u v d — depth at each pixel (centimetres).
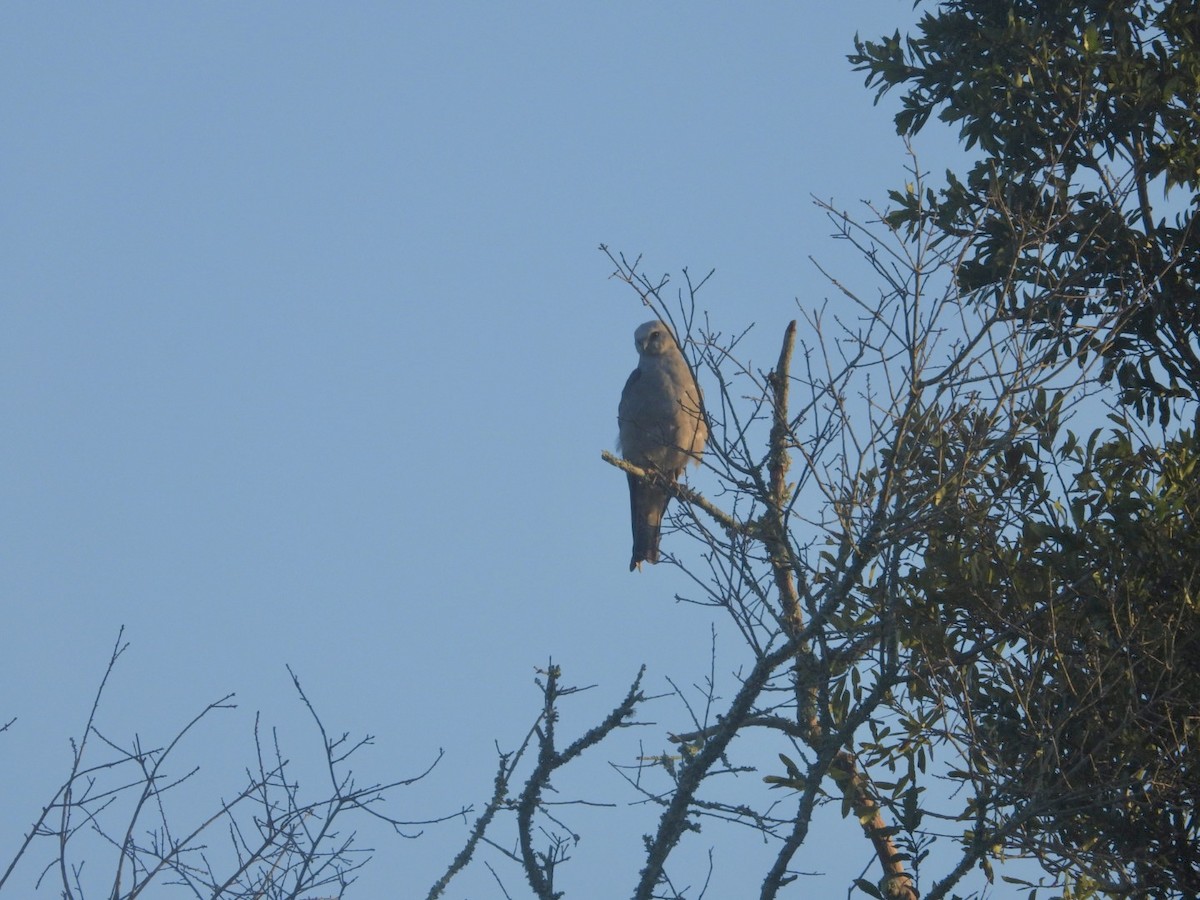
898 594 1229
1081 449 1331
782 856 1116
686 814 1134
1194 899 1210
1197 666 1229
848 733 1149
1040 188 1417
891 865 1361
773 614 1135
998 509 1353
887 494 1094
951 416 1130
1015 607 1269
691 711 1162
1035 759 1198
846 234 1145
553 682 1162
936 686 1241
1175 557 1248
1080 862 1155
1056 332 1197
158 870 924
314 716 1000
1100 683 1173
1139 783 1177
